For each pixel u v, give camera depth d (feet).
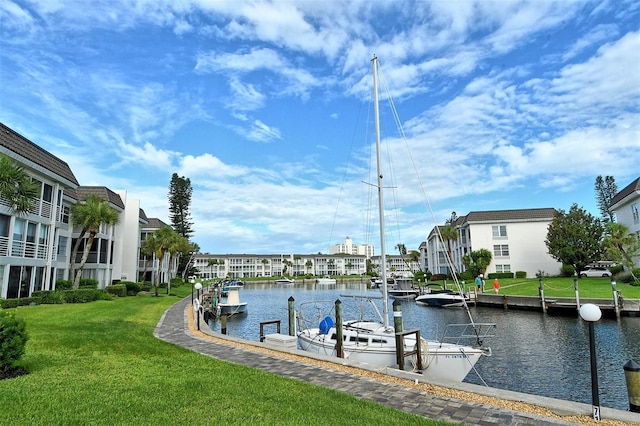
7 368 27.43
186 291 177.06
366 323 56.08
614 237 119.85
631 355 58.54
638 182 128.47
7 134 77.41
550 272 186.29
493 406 23.90
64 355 34.37
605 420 21.63
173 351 38.99
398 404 24.29
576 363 54.90
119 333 47.78
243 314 119.96
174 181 256.11
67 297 89.66
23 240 84.99
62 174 96.78
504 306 114.83
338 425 19.69
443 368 42.96
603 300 93.97
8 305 72.69
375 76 60.18
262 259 514.68
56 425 18.38
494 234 195.11
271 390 25.63
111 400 22.27
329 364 34.63
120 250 152.35
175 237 153.38
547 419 21.85
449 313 113.09
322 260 537.65
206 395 23.91
